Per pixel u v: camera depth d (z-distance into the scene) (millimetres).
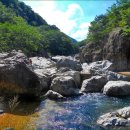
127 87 29812
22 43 105812
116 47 87125
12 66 25047
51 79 33406
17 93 25141
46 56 135500
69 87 30094
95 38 110062
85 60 109562
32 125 17828
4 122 17672
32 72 25609
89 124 18375
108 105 24516
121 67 84500
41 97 27469
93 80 32344
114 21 111500
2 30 107000
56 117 20156
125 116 18750
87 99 27406
